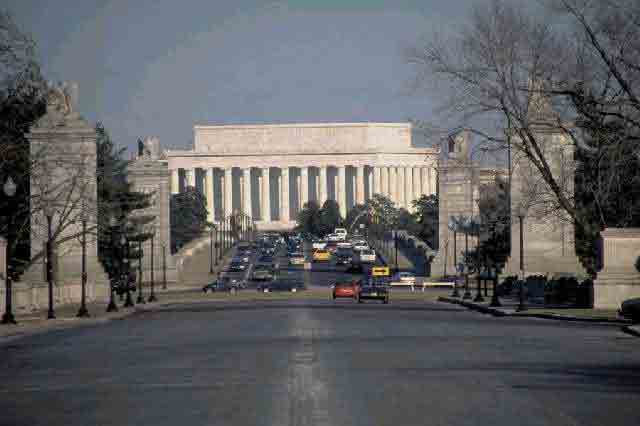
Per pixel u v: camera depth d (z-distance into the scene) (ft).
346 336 164.35
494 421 78.07
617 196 311.06
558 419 79.05
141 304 336.08
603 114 265.75
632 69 268.00
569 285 291.38
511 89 282.97
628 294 250.16
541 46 281.54
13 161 338.13
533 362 120.78
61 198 339.77
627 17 268.00
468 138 299.99
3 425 79.87
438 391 94.68
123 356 134.62
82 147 343.46
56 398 94.53
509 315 246.88
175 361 125.08
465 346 143.84
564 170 306.55
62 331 200.95
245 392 94.68
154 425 77.87
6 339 181.16
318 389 96.12
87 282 339.36
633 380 102.78
